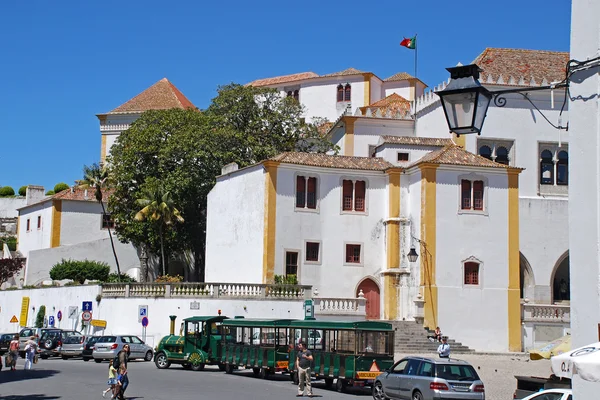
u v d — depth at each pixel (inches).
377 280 2281.0
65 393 1210.0
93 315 2292.1
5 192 4623.5
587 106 475.2
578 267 476.7
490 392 1330.0
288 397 1214.3
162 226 2650.1
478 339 2161.7
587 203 471.8
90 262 2834.6
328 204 2274.9
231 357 1644.9
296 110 2864.2
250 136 2684.5
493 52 2677.2
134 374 1571.1
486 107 499.5
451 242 2182.6
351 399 1231.5
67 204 3132.4
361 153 2652.6
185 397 1155.3
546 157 2472.9
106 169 2881.4
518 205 2236.7
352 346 1352.1
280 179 2226.9
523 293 2409.0
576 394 422.6
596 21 475.5
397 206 2267.5
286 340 1505.9
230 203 2380.7
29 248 3302.2
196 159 2635.3
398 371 1167.6
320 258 2249.0
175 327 2079.2
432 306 2144.4
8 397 1155.3
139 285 2162.9
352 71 3516.2
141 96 3878.0
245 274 2281.0
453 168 2206.0
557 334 2218.3
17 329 2810.0
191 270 2910.9
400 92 3545.8
